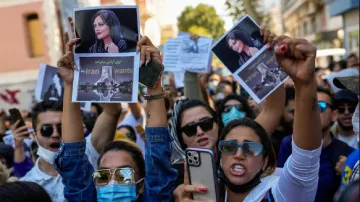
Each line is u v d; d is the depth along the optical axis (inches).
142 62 82.1
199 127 108.0
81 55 85.3
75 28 85.4
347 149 127.0
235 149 80.4
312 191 75.3
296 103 73.1
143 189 86.7
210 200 77.0
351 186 41.4
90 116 179.0
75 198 84.8
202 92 185.9
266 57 102.8
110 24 83.7
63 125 87.4
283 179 76.0
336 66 424.5
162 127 82.6
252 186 80.6
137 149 89.9
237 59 105.0
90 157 116.7
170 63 167.9
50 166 109.3
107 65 83.7
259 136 82.1
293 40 71.2
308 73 70.5
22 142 145.1
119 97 82.7
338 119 150.6
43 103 112.7
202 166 77.8
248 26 104.3
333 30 1056.8
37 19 745.0
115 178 83.1
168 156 82.8
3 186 67.2
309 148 72.6
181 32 168.4
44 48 735.7
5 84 753.0
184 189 78.9
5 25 748.0
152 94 83.3
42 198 67.1
